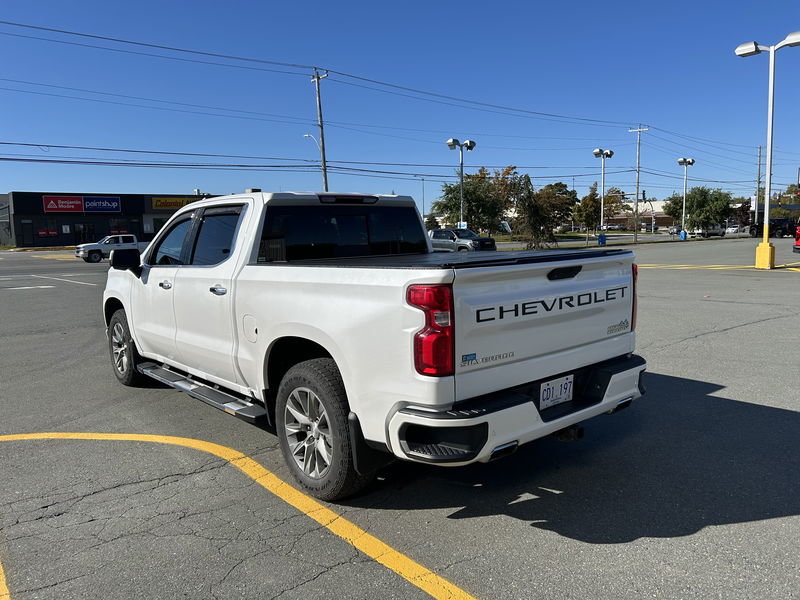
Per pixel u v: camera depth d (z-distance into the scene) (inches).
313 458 148.1
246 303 160.1
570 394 144.8
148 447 183.8
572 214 3316.9
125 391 247.4
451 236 1293.1
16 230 2149.4
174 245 205.5
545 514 138.5
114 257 212.7
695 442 180.9
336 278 133.5
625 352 161.2
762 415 203.6
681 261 1014.4
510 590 109.5
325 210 185.8
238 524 135.3
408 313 118.4
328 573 115.7
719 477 156.3
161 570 117.3
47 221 2208.4
